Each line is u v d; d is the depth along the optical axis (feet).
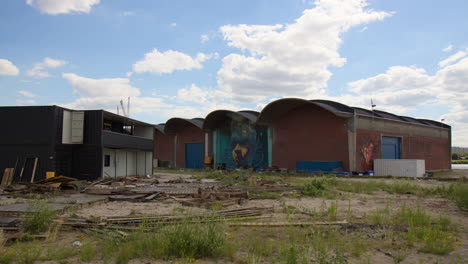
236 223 30.71
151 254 21.43
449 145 169.17
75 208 39.47
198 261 20.84
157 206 42.93
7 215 34.50
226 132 161.99
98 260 20.76
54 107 74.23
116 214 36.60
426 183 78.95
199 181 83.46
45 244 24.22
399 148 133.39
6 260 19.98
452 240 26.30
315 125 124.88
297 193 56.75
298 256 21.34
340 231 28.76
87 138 79.61
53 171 73.15
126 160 102.42
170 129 180.75
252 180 72.90
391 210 39.83
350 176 106.01
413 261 21.45
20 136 74.69
